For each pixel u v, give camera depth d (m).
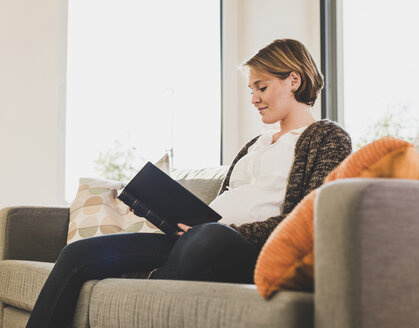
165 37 4.07
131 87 3.90
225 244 1.33
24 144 3.52
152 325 1.18
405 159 1.04
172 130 4.01
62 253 1.52
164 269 1.43
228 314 1.01
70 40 3.72
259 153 1.76
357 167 1.06
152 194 1.58
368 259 0.87
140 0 3.99
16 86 3.54
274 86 1.80
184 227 1.58
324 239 0.91
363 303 0.86
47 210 2.53
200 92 4.15
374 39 3.37
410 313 0.91
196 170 2.65
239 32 4.27
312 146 1.65
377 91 3.33
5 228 2.41
